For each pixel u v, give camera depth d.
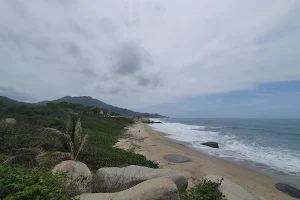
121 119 71.50
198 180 9.70
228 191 6.00
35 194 2.78
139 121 92.94
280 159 16.78
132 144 20.27
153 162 11.73
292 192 9.46
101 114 73.56
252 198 6.18
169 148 19.08
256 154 18.84
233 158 16.91
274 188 10.04
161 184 4.29
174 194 4.18
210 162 13.93
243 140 30.09
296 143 27.16
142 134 33.38
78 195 4.05
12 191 2.88
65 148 9.53
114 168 6.98
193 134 39.22
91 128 28.94
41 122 19.23
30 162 7.04
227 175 11.40
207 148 21.84
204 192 5.80
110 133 29.27
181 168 11.66
